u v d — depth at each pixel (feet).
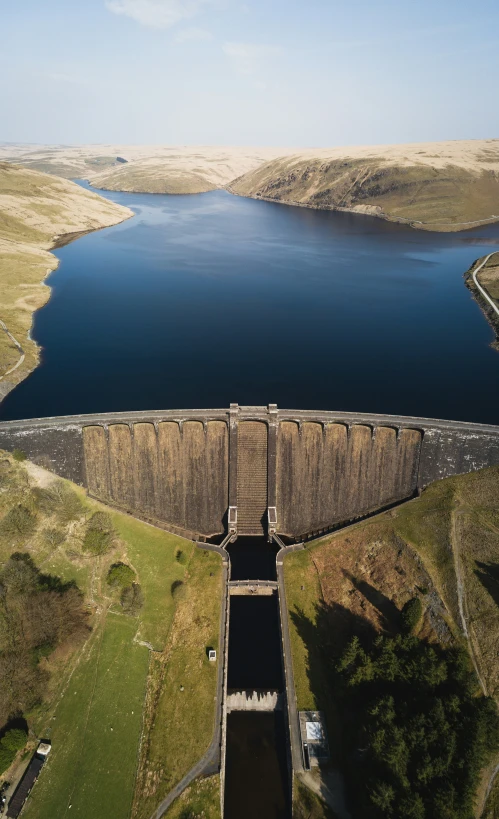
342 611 346.74
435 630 315.37
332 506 424.46
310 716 293.64
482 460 400.47
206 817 257.75
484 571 335.47
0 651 283.79
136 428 407.44
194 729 287.48
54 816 248.73
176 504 424.05
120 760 272.72
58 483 392.47
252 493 421.18
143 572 358.64
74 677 297.12
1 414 496.23
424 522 377.30
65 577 341.82
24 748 266.57
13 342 641.81
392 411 498.28
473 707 258.57
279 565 376.68
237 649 336.08
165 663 314.35
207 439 415.03
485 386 547.90
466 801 232.12
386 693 279.28
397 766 244.63
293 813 259.80
